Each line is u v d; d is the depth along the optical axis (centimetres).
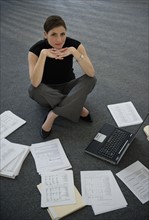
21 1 409
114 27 329
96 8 379
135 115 208
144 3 385
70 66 197
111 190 159
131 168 171
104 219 147
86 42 302
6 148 185
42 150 185
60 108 184
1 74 260
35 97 192
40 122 208
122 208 151
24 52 292
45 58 173
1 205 156
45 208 153
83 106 201
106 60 272
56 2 402
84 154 183
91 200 155
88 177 167
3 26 345
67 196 156
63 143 191
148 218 147
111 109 215
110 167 173
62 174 168
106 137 187
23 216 151
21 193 162
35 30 332
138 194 157
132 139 184
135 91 232
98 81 245
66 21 346
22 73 260
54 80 200
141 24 333
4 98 231
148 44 294
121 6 381
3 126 204
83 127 202
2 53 293
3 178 170
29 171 173
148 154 180
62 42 172
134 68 259
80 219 148
